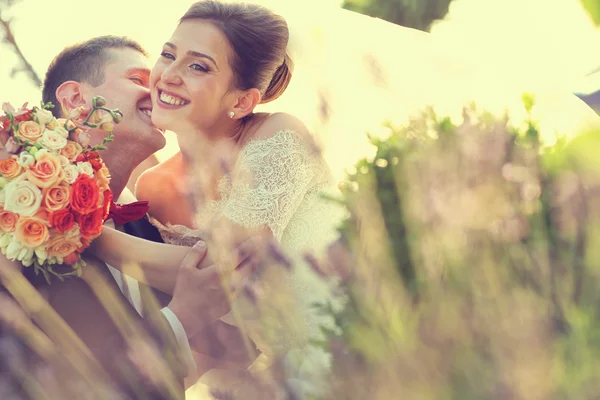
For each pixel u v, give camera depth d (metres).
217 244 1.57
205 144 2.15
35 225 1.50
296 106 2.25
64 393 0.97
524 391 0.63
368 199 0.93
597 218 0.76
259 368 0.85
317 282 0.94
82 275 1.61
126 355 1.29
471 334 0.69
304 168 2.01
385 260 0.83
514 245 0.78
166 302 1.78
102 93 2.12
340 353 0.76
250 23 2.18
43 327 1.16
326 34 2.29
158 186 2.19
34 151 1.53
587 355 0.65
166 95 2.14
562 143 0.95
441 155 0.90
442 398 0.66
